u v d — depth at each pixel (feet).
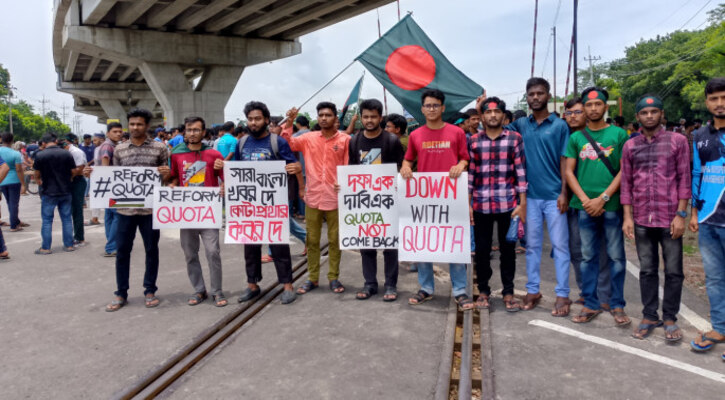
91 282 17.84
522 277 17.85
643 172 11.59
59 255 22.38
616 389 9.49
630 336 12.05
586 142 12.70
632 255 20.93
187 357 11.31
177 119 91.71
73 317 14.05
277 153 15.02
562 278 13.42
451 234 13.89
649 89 196.65
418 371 10.44
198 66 95.40
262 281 17.39
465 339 11.99
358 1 74.28
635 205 11.84
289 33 95.45
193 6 74.74
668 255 11.57
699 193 11.08
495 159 13.44
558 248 13.39
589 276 12.90
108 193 14.75
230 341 12.17
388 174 14.56
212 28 87.61
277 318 13.70
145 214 14.84
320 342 11.98
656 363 10.57
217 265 15.02
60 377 10.41
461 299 14.14
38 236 27.25
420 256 14.10
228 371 10.58
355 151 15.07
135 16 75.72
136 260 21.01
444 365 10.56
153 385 10.02
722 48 126.41
